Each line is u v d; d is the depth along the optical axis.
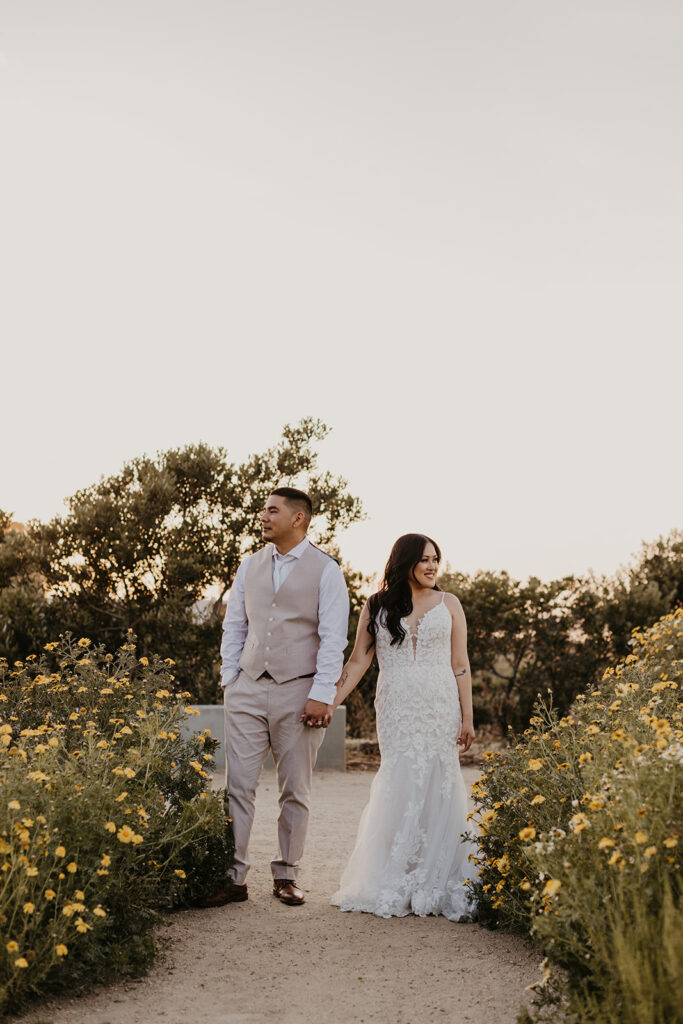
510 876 4.14
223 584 13.02
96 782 3.73
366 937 4.29
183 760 4.94
